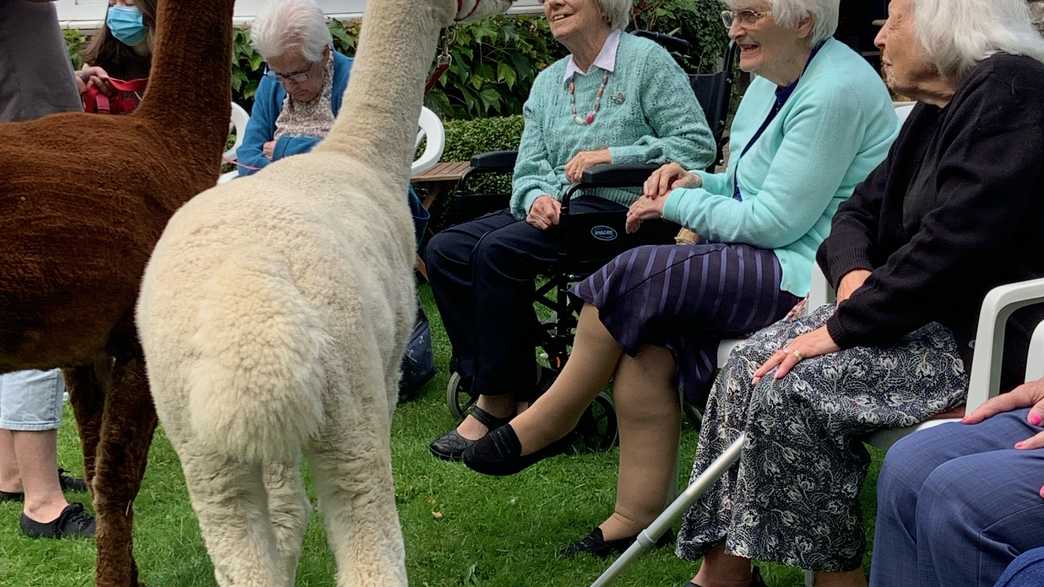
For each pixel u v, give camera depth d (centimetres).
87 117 262
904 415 247
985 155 236
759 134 335
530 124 420
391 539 201
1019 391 227
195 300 185
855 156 313
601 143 394
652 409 317
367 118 273
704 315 308
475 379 400
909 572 224
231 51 291
